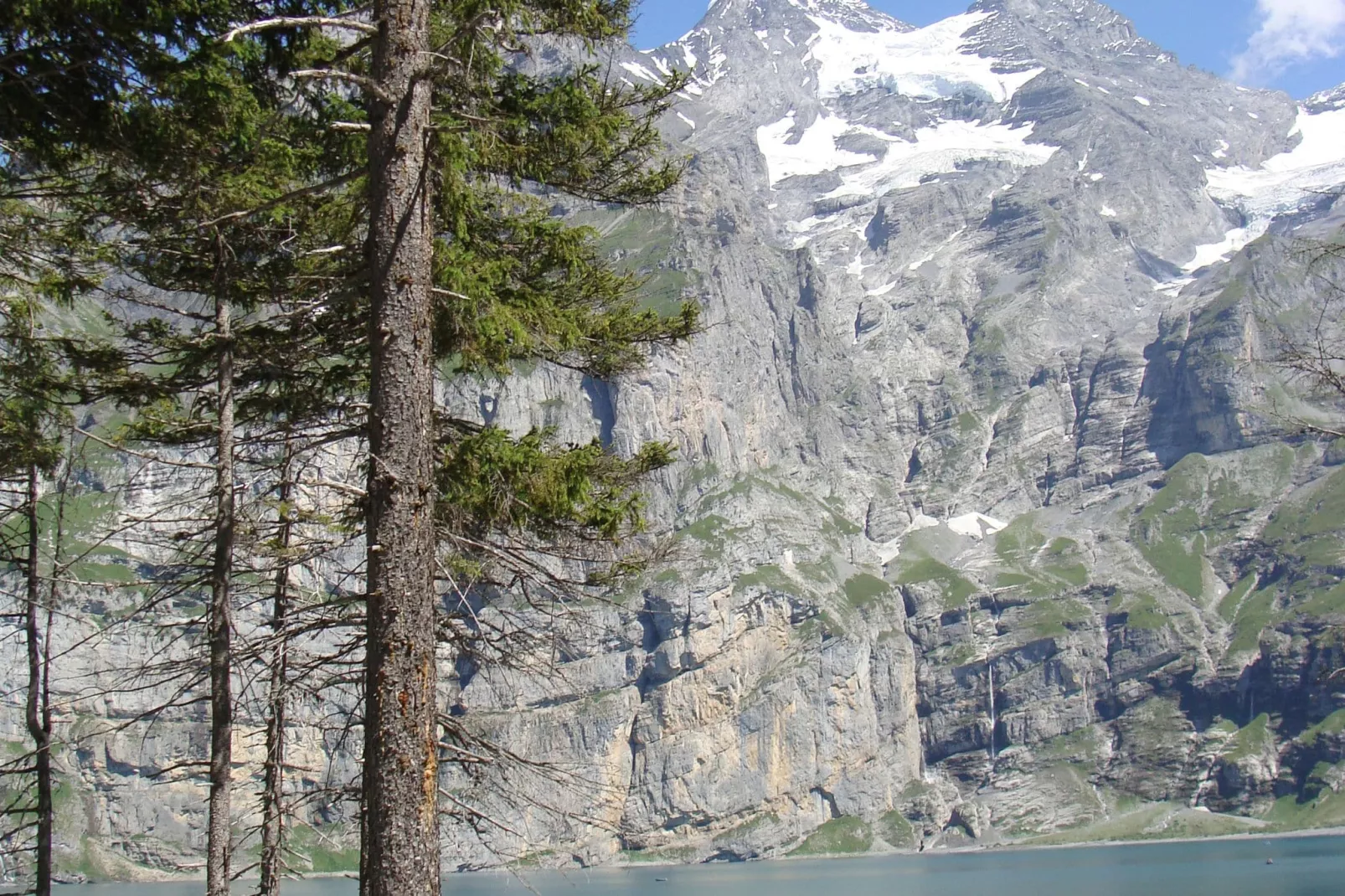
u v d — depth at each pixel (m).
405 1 16.53
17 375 22.56
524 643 22.52
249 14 19.34
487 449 19.27
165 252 23.39
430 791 15.13
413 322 15.93
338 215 22.42
